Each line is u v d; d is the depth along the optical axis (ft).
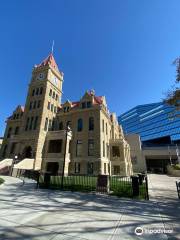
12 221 20.70
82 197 36.73
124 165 108.78
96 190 43.47
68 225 19.71
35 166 98.78
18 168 85.97
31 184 55.62
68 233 17.35
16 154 109.19
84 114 111.86
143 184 61.98
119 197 37.22
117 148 122.83
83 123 109.50
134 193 38.99
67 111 125.80
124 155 112.06
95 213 24.84
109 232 17.83
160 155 222.48
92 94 116.57
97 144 98.68
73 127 112.37
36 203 30.63
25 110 123.85
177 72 56.95
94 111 109.09
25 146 108.99
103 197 36.96
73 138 107.96
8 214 23.56
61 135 103.60
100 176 44.68
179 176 131.64
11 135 123.75
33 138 108.37
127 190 43.86
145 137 342.44
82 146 102.78
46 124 116.67
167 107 322.14
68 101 129.80
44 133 112.37
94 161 94.73
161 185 64.95
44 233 17.26
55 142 112.47
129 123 412.77
